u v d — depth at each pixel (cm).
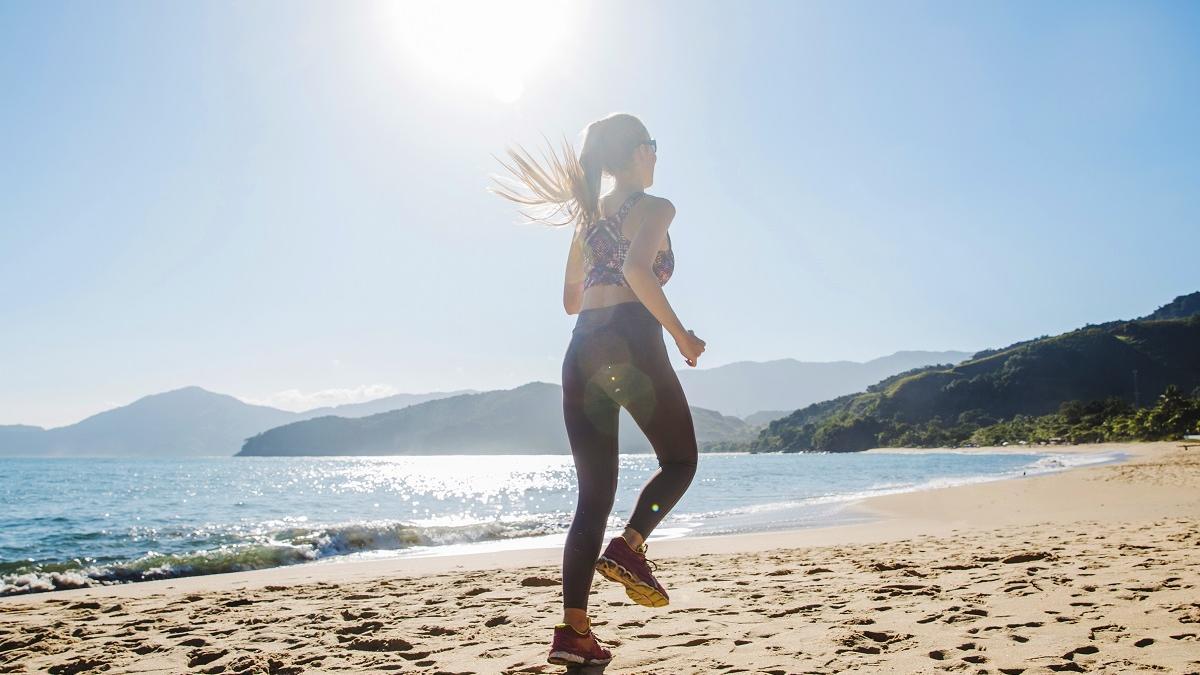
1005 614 301
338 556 912
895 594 376
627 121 226
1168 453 4762
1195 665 211
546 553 823
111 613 426
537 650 274
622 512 1528
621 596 400
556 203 239
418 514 1880
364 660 272
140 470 7888
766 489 2548
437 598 442
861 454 12588
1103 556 501
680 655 250
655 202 215
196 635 341
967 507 1341
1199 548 530
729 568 556
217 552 887
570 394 221
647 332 213
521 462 14625
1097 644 240
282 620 377
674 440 218
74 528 1519
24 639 342
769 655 246
